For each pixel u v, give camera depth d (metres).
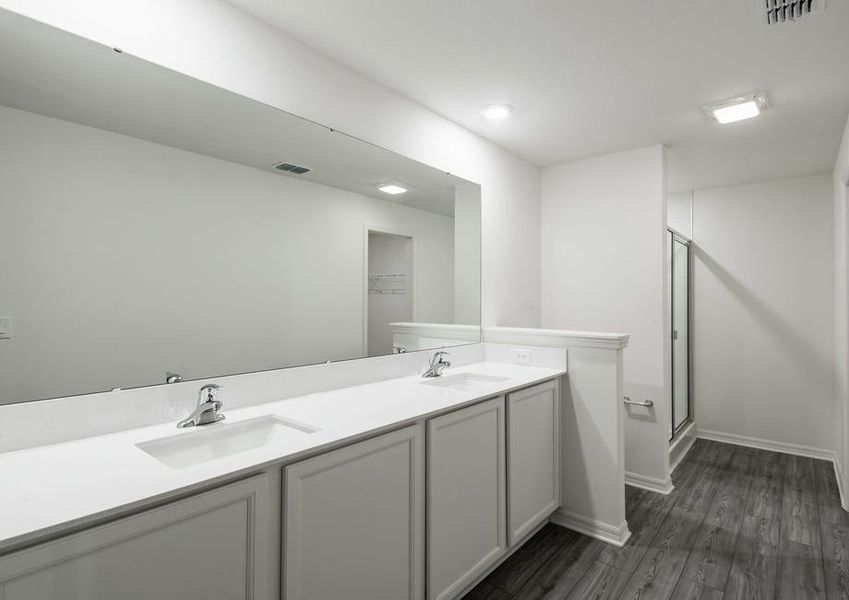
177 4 1.46
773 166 3.37
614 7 1.59
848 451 2.60
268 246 1.74
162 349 1.46
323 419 1.49
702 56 1.90
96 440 1.27
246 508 1.10
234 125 1.62
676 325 3.65
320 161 1.91
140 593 0.92
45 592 0.81
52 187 1.24
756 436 3.78
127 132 1.38
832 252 3.49
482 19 1.67
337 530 1.30
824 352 3.51
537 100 2.32
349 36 1.78
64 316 1.26
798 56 1.89
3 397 1.17
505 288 3.03
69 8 1.25
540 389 2.26
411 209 2.34
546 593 1.85
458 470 1.74
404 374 2.31
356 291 2.08
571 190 3.29
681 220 4.13
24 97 1.20
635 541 2.26
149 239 1.43
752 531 2.35
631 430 3.00
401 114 2.25
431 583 1.61
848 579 1.93
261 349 1.72
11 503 0.89
